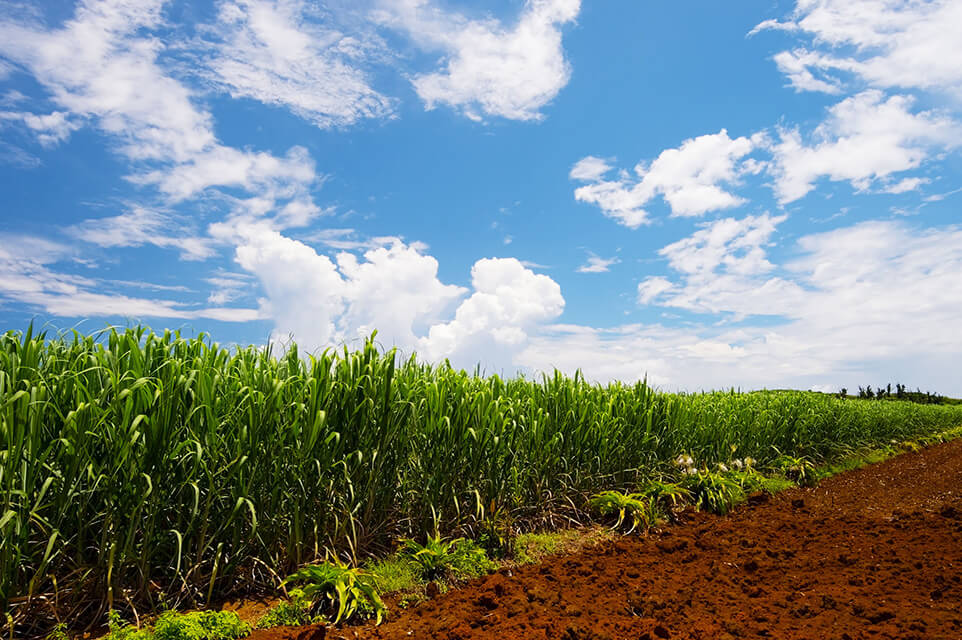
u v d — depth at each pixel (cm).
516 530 595
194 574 396
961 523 674
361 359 487
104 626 349
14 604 333
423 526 531
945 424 2283
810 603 421
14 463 320
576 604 410
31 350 361
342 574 394
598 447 734
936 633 357
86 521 379
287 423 443
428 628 364
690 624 379
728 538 619
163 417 372
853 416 1462
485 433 571
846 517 723
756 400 1237
